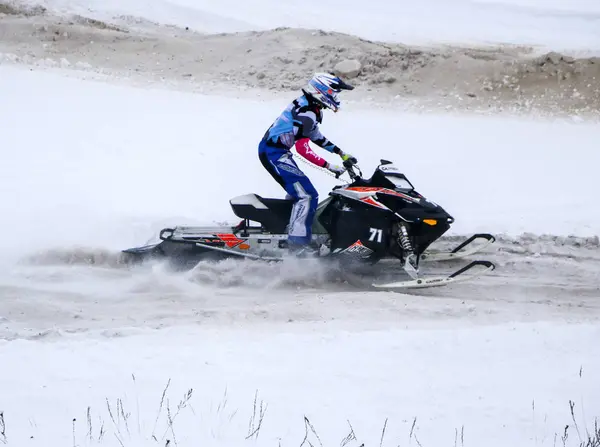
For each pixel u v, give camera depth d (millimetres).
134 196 25172
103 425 11359
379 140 35375
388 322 16297
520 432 11703
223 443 11008
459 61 51438
